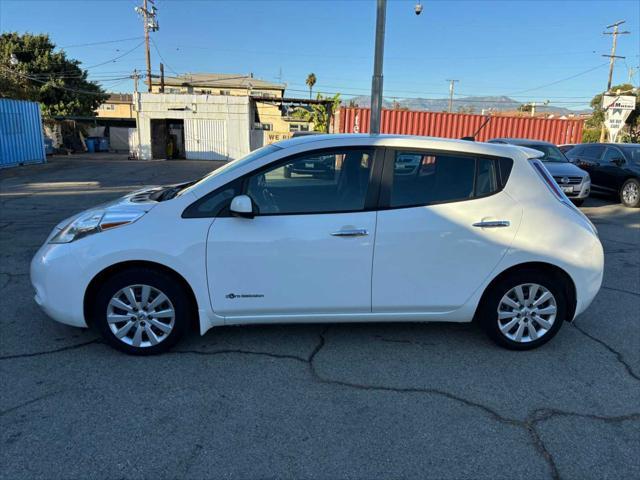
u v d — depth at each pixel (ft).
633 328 14.07
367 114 66.74
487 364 11.67
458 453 8.44
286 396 10.07
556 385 10.78
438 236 11.48
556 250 11.78
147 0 124.36
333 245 11.25
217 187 11.27
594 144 43.91
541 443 8.75
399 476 7.84
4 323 13.26
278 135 105.40
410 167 11.65
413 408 9.75
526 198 11.85
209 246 11.05
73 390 10.08
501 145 12.42
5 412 9.27
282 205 11.37
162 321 11.56
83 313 11.25
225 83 193.36
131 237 10.93
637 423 9.42
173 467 7.92
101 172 62.59
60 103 137.59
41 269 11.31
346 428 9.05
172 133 101.35
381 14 31.24
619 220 32.89
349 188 11.51
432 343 12.71
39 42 136.77
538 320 12.23
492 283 12.04
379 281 11.55
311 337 12.84
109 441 8.52
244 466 7.98
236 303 11.39
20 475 7.65
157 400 9.80
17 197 37.50
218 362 11.41
